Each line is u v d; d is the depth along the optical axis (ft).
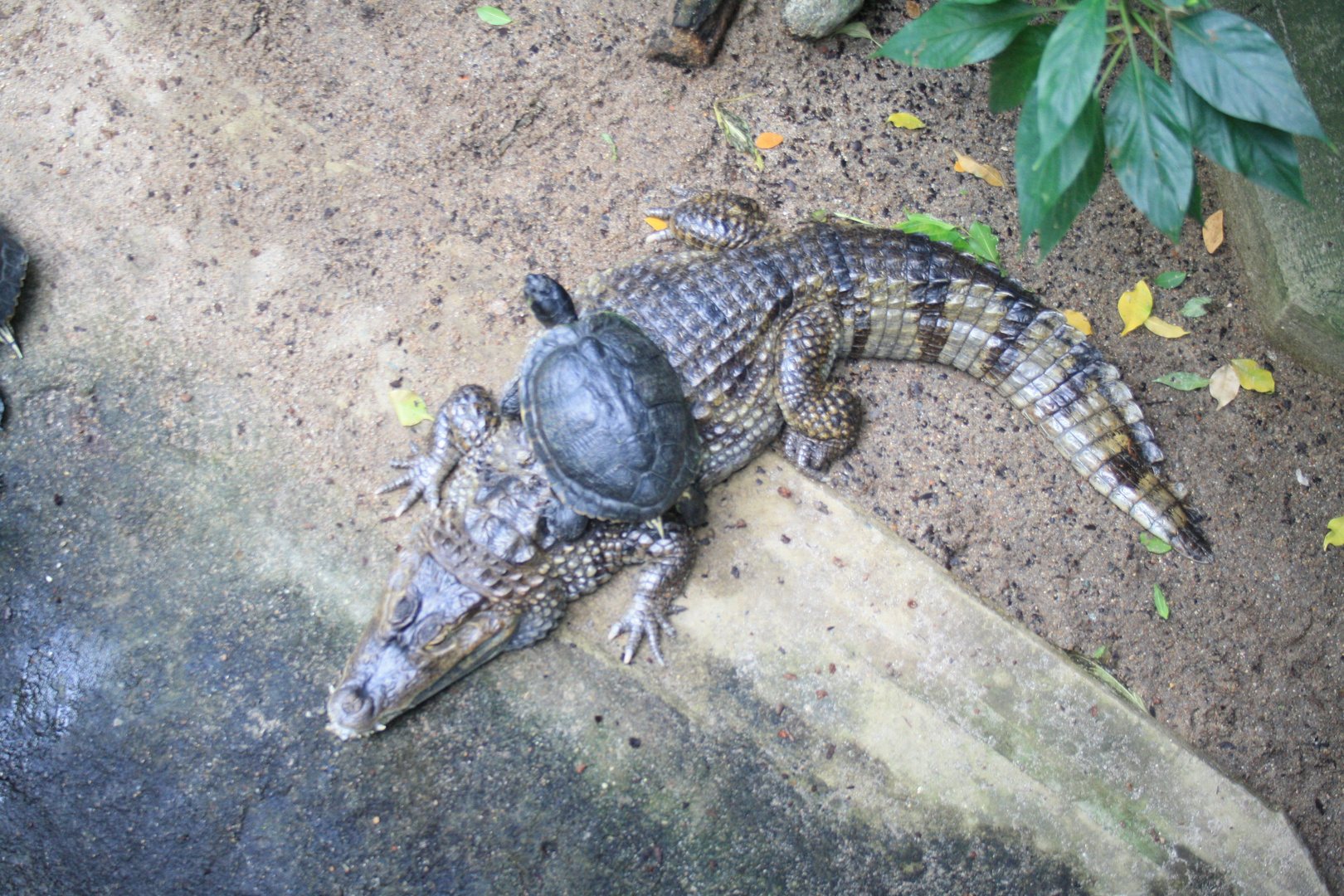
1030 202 5.06
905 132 6.70
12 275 6.01
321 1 6.61
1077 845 5.81
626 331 5.74
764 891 5.70
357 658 5.62
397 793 5.69
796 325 6.11
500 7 6.69
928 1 6.89
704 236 6.31
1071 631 6.08
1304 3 6.12
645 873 5.68
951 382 6.41
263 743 5.72
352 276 6.25
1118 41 5.08
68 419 6.03
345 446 6.06
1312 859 5.85
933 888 5.75
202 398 6.08
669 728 5.82
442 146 6.48
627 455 5.56
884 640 5.96
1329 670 6.09
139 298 6.17
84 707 5.74
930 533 6.16
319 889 5.59
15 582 5.85
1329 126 6.06
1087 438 6.19
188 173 6.34
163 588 5.87
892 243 6.24
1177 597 6.14
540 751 5.76
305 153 6.41
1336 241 6.06
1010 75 5.32
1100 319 6.47
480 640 5.67
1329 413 6.37
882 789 5.82
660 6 6.78
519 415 5.91
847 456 6.24
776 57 6.75
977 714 5.90
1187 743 5.96
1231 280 6.53
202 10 6.54
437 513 5.88
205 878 5.58
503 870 5.65
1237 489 6.26
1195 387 6.37
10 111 6.38
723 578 5.99
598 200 6.48
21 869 5.55
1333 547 6.21
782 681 5.90
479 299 6.27
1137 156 5.00
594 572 5.87
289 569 5.90
